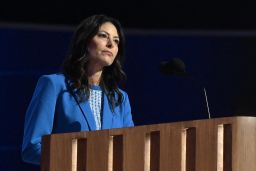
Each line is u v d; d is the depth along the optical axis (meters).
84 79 8.28
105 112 8.30
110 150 7.02
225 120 6.87
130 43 16.69
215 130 6.85
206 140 6.88
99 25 8.38
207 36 16.77
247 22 16.75
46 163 6.99
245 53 16.77
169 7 16.67
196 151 6.90
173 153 6.92
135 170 6.96
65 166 6.98
